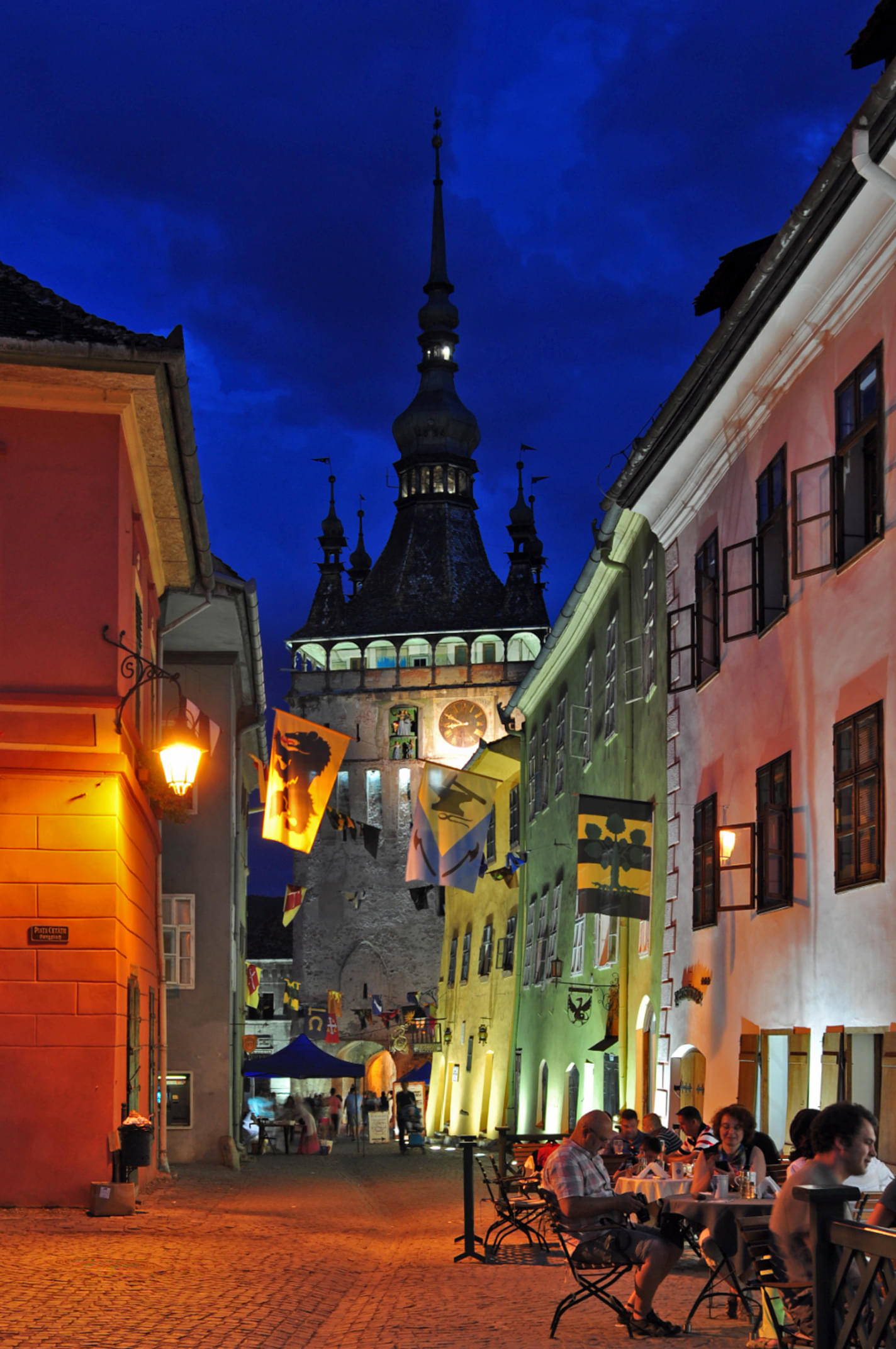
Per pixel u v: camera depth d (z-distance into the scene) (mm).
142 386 16469
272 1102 74688
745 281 19812
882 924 13344
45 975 16016
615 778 26344
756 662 17344
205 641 29953
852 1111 7301
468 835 31141
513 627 86938
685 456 19938
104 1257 12297
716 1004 18547
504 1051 40719
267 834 27328
